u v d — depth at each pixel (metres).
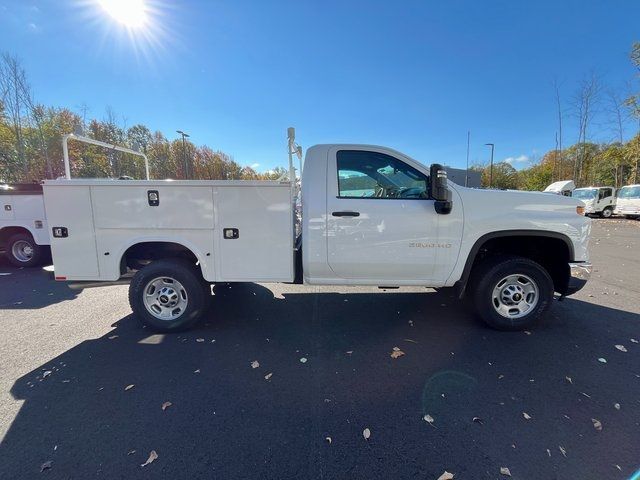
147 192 3.70
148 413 2.54
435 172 3.44
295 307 4.82
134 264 4.02
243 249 3.78
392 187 3.85
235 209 3.72
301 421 2.46
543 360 3.29
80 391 2.81
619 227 16.73
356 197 3.75
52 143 27.58
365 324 4.21
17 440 2.26
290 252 3.79
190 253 4.07
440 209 3.62
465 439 2.27
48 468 2.04
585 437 2.28
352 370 3.15
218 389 2.85
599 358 3.32
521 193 3.82
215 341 3.76
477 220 3.71
